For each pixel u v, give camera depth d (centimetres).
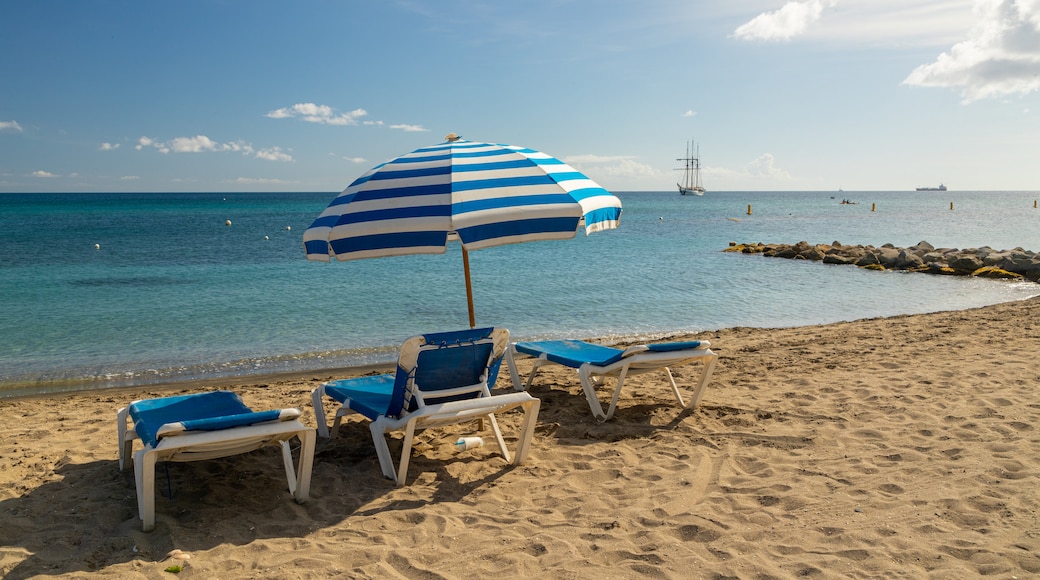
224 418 369
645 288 1727
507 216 406
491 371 482
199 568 326
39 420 616
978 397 583
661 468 457
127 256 2564
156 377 867
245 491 432
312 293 1619
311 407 652
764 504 391
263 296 1565
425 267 2233
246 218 5775
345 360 966
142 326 1205
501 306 1441
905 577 301
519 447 471
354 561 335
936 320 1092
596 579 311
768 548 336
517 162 465
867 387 640
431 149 500
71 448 521
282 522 385
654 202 13888
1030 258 2061
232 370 904
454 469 468
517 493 424
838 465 446
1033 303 1293
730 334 1079
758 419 557
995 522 349
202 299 1518
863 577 304
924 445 472
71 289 1662
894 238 4009
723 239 3762
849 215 7488
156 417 432
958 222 5975
